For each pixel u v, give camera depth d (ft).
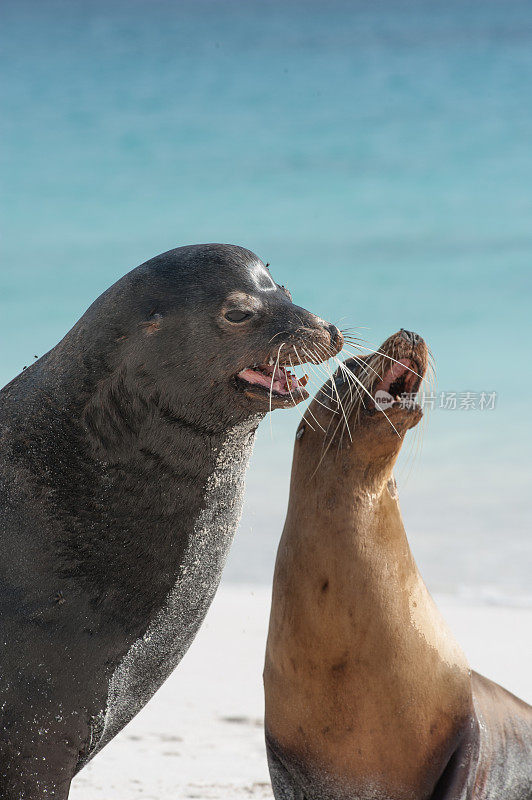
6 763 60.13
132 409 60.90
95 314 62.18
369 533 61.67
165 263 62.75
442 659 62.64
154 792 80.74
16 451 61.05
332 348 62.64
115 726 64.59
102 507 60.80
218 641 131.75
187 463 61.87
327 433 62.13
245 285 62.08
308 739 62.80
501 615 139.44
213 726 100.68
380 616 61.11
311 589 61.77
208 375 60.80
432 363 63.62
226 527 65.05
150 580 62.18
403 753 61.72
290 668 62.34
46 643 59.88
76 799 78.74
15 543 59.93
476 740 62.69
